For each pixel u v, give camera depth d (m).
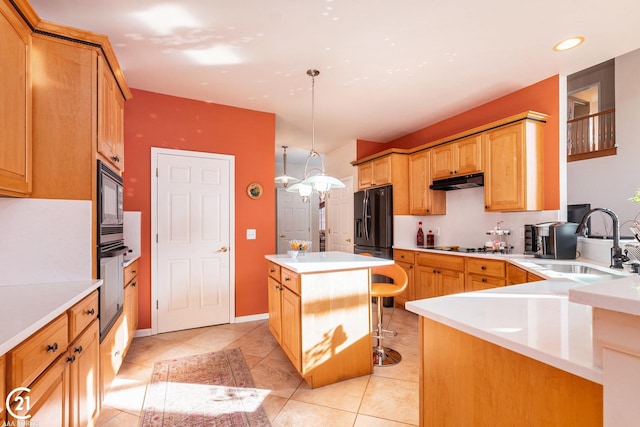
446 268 3.54
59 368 1.26
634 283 0.73
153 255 3.28
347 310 2.35
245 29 2.26
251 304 3.74
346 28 2.25
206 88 3.24
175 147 3.41
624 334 0.60
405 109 3.88
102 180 1.91
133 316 2.89
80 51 1.84
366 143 5.37
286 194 7.74
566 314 1.07
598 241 2.56
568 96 6.55
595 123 5.65
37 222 1.74
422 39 2.39
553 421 0.78
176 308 3.38
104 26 2.21
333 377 2.29
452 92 3.38
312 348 2.22
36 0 1.93
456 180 3.63
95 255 1.84
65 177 1.80
